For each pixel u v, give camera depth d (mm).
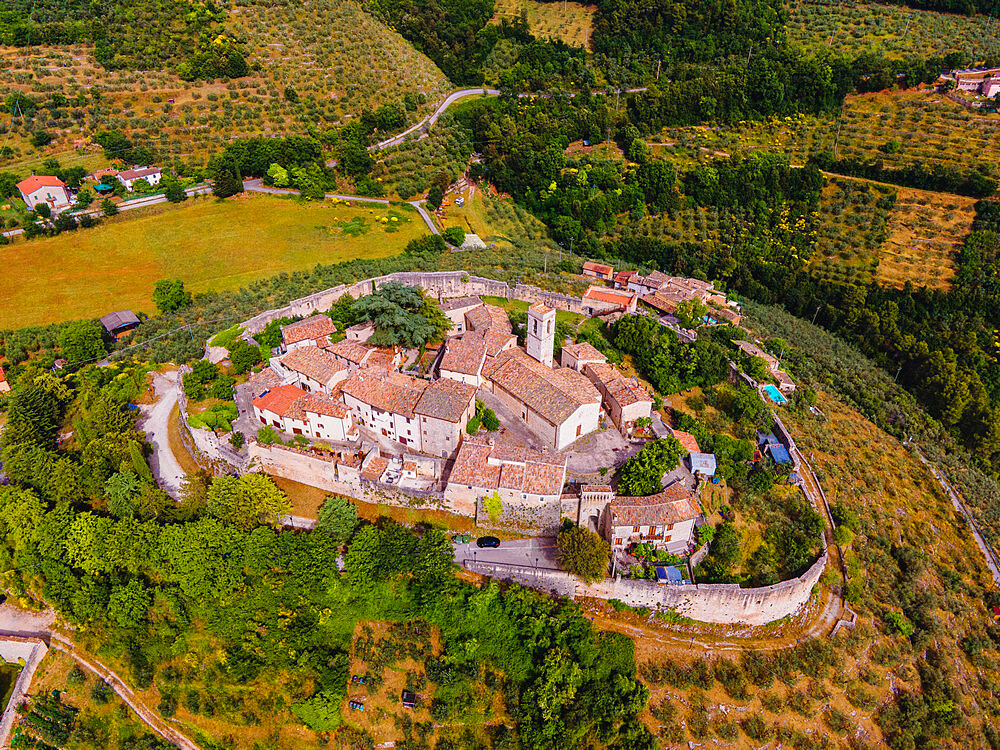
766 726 72125
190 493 83625
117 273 130500
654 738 69125
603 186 183000
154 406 99312
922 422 120062
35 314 118188
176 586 79625
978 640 83875
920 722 74750
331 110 184250
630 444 89062
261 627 75875
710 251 168250
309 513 84312
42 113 162000
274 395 90000
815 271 162500
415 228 156750
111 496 81500
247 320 109625
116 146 160000
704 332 119188
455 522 82188
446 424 82812
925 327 145000
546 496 78250
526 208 181500
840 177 182500
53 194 143625
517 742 70375
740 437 95250
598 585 76750
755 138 199875
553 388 87812
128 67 178500
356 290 120938
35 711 77750
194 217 150500
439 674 72562
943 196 171750
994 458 120688
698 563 79750
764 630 78750
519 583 77250
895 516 95250
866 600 83562
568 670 71375
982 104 191125
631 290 140625
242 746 73000
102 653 78438
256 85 183750
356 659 74750
